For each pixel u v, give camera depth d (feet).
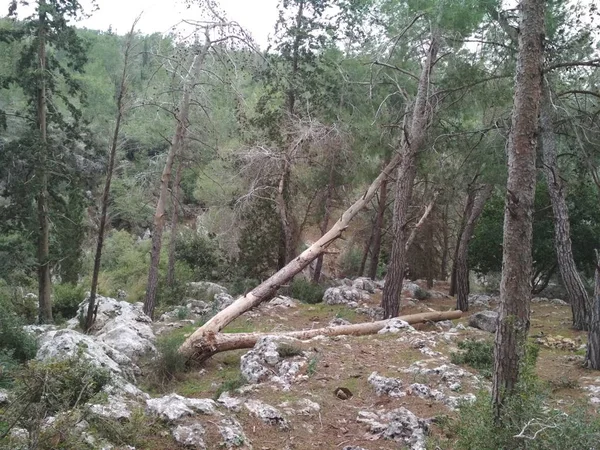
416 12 43.96
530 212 18.38
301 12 70.44
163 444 17.84
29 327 42.37
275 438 20.21
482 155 47.09
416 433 20.27
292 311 55.52
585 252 60.75
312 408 23.07
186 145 66.54
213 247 91.76
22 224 59.11
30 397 14.03
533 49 18.67
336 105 69.77
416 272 92.38
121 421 18.12
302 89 70.08
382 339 35.35
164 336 41.22
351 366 29.12
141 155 79.77
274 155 67.00
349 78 67.56
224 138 74.13
